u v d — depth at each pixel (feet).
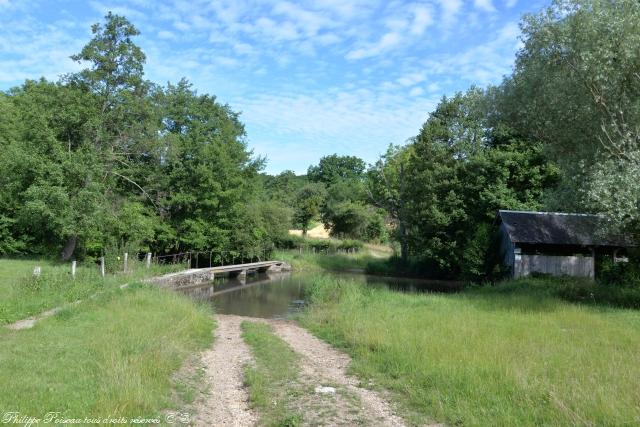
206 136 135.44
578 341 39.55
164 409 24.39
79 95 107.34
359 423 23.68
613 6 61.57
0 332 38.63
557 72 65.98
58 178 97.86
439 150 133.90
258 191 164.04
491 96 82.17
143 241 118.42
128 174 124.67
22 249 111.96
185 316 52.34
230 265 135.64
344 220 236.63
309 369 35.17
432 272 142.61
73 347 33.45
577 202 73.00
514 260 101.45
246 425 24.02
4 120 117.29
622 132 64.08
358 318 54.29
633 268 85.25
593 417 21.62
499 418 22.39
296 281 130.00
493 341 38.29
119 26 112.06
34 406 21.67
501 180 121.08
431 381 29.14
